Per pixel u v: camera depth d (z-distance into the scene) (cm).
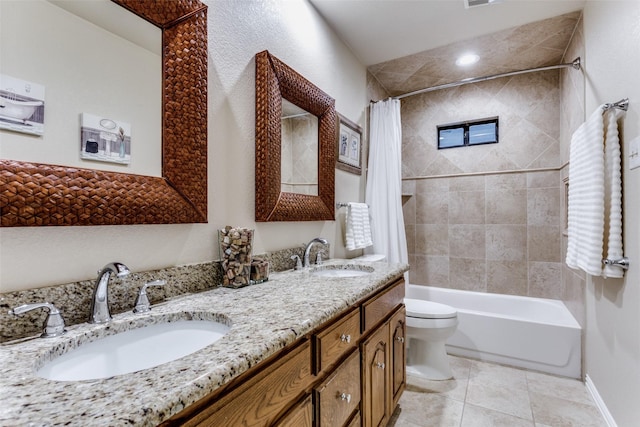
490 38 229
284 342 71
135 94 95
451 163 311
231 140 132
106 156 87
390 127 264
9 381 51
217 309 91
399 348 167
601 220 148
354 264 183
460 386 200
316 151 189
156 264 102
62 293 77
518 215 284
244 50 139
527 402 182
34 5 74
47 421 40
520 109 282
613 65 151
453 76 292
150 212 96
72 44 81
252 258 136
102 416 41
